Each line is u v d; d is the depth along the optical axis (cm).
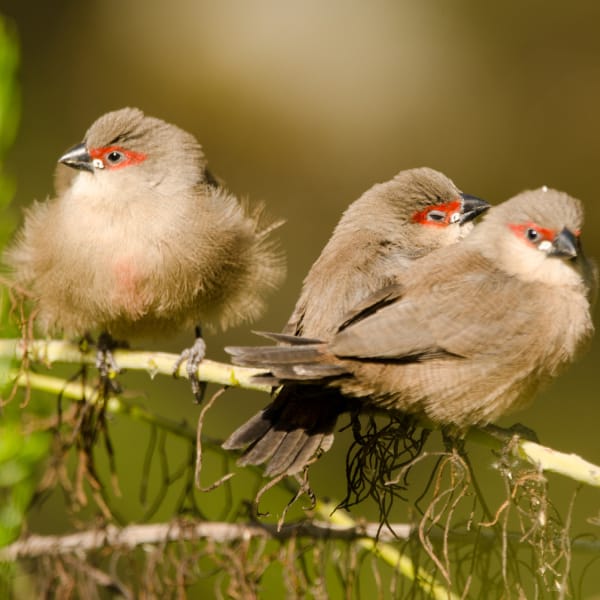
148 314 1097
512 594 820
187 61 1791
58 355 974
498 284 894
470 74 1805
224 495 1287
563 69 1809
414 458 843
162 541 896
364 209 1020
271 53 1794
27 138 1708
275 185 1766
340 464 1418
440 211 1016
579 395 1537
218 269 1099
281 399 862
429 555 777
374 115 1783
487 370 870
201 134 1780
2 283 933
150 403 1459
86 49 1791
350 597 866
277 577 1019
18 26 1766
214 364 938
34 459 898
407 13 1817
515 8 1820
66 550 904
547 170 1784
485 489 1350
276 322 1650
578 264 905
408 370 866
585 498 1368
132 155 1094
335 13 1808
